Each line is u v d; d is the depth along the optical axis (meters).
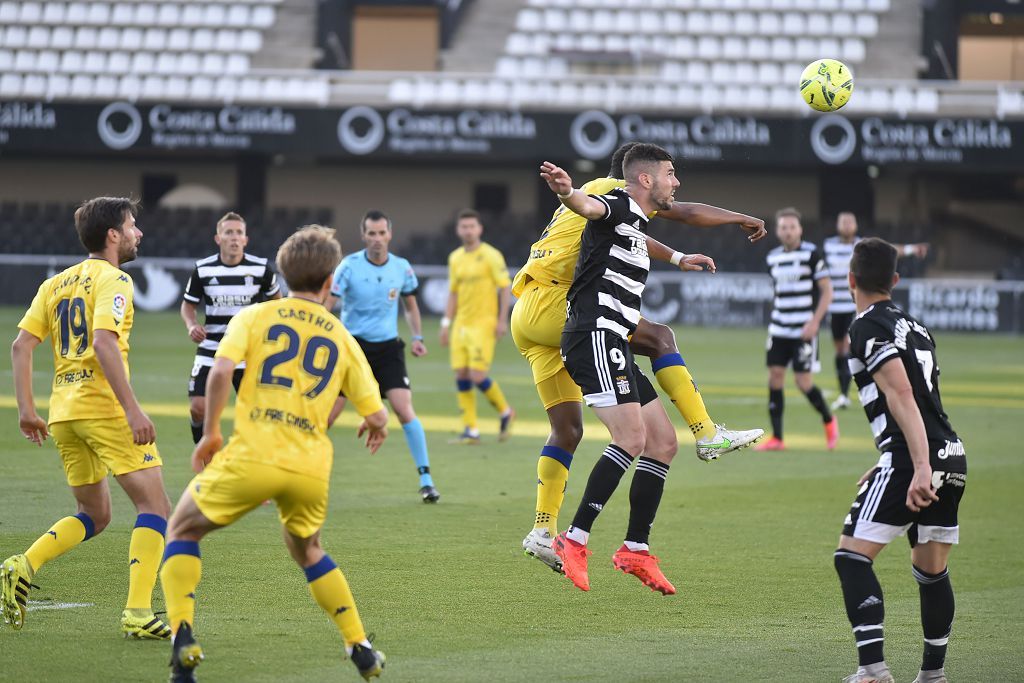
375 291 30.38
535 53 111.62
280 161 117.06
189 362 63.03
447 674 16.22
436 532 25.56
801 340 39.34
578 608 19.89
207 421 15.04
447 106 98.38
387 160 116.62
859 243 16.25
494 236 105.81
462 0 114.75
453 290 40.16
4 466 32.47
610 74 110.06
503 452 37.72
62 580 20.86
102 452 17.83
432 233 116.50
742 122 97.00
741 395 54.44
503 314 39.72
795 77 109.38
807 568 22.89
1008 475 34.56
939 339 88.88
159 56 110.62
